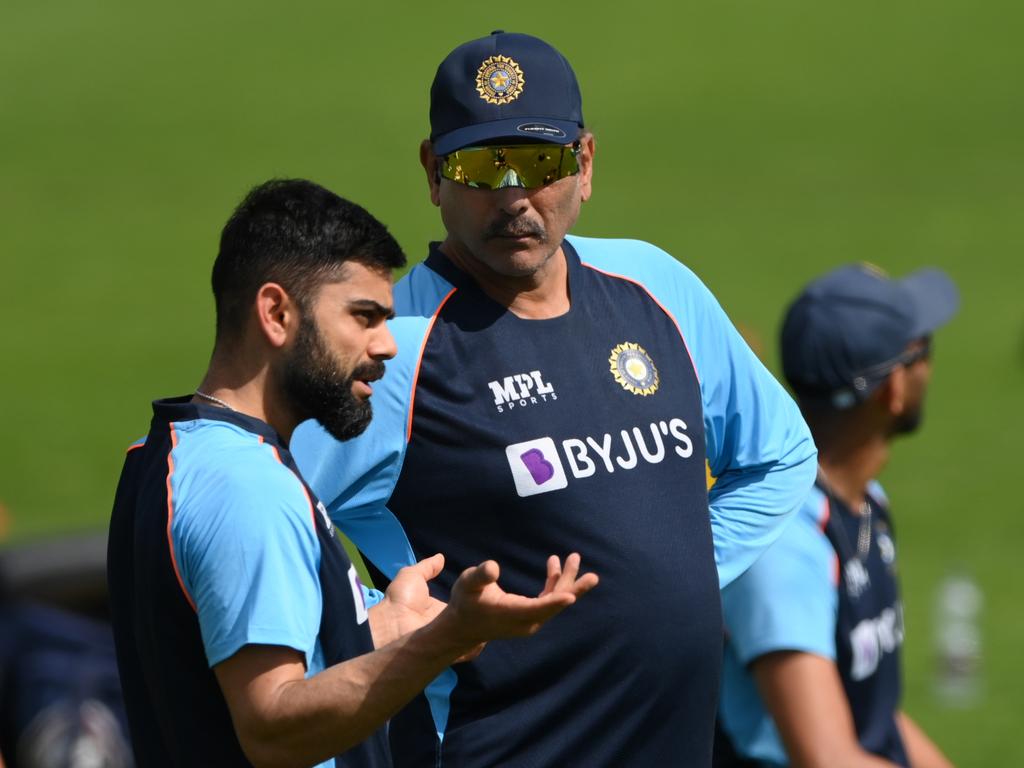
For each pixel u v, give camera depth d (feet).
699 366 44.52
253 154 286.87
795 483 45.68
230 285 35.63
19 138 300.61
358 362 35.73
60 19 379.35
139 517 34.99
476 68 41.06
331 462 40.75
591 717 40.91
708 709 42.45
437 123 41.52
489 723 40.86
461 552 41.27
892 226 241.14
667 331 43.91
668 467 42.29
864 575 50.57
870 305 51.93
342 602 35.29
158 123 307.78
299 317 35.19
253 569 33.09
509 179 39.96
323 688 32.35
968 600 112.37
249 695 32.89
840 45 354.74
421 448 41.09
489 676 40.68
